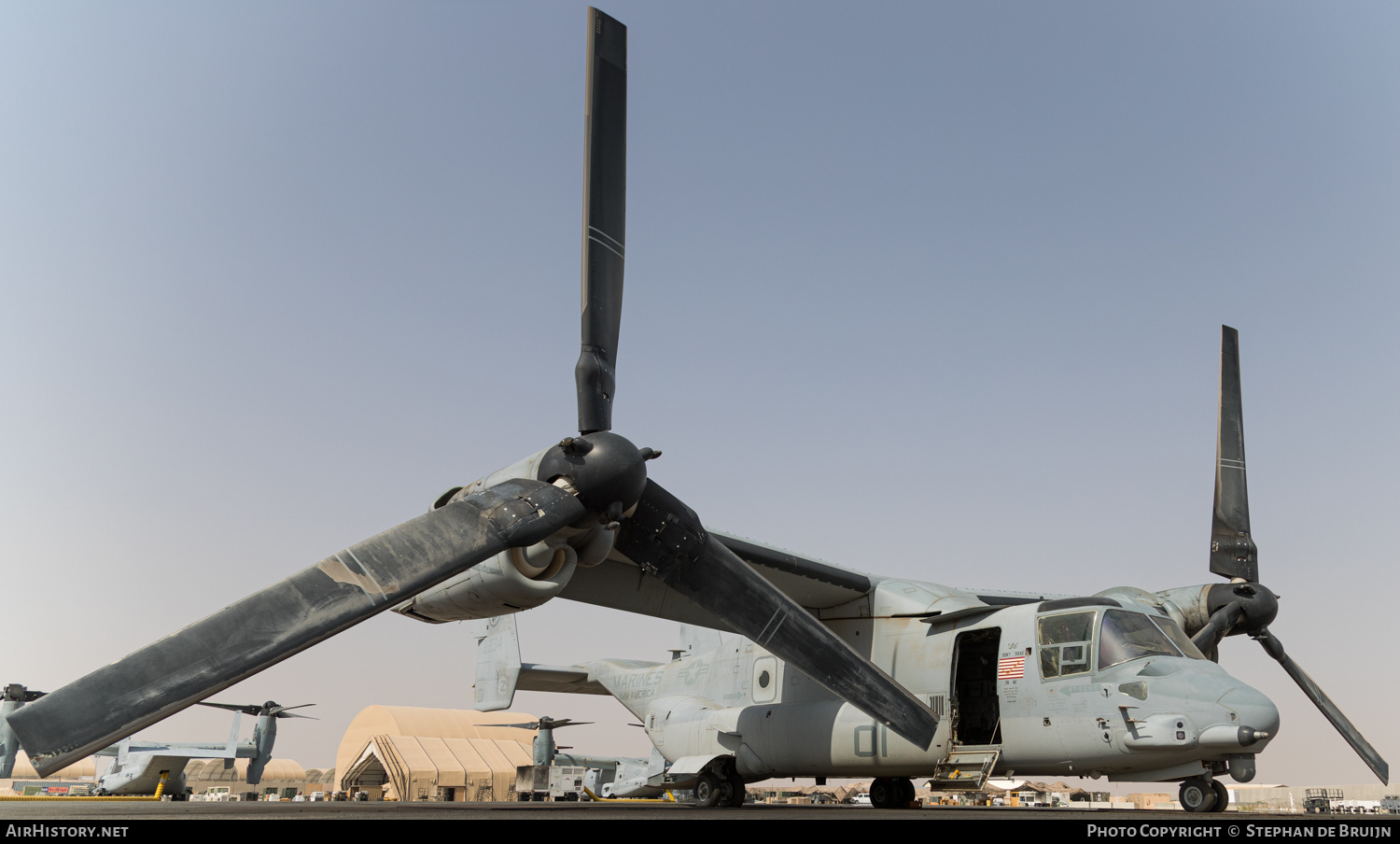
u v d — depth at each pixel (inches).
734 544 479.8
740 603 414.9
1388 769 494.9
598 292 375.6
